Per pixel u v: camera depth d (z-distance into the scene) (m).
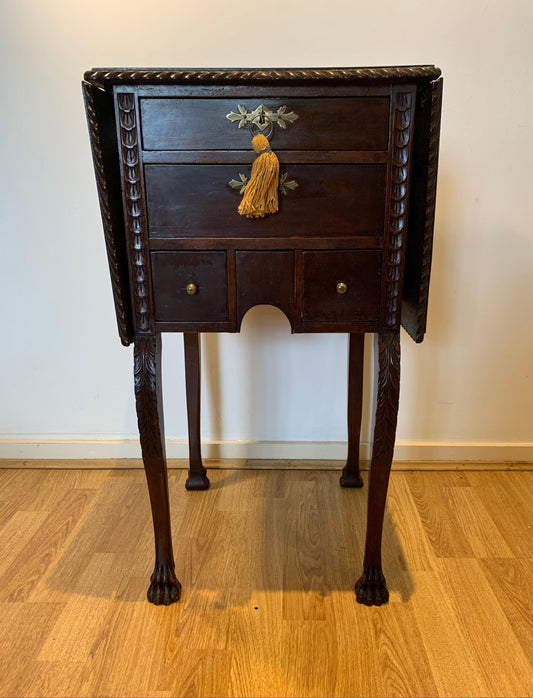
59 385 1.67
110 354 1.63
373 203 0.98
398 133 0.94
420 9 1.35
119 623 1.12
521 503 1.51
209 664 1.03
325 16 1.36
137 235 0.99
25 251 1.54
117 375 1.65
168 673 1.01
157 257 1.01
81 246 1.53
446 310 1.56
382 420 1.07
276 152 0.95
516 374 1.62
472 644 1.07
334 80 0.90
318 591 1.20
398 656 1.04
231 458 1.71
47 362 1.65
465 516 1.45
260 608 1.16
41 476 1.65
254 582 1.23
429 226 0.98
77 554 1.32
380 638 1.08
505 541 1.35
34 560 1.30
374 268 1.02
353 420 1.51
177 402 1.68
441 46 1.37
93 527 1.42
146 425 1.08
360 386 1.47
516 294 1.55
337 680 0.99
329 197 0.98
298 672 1.01
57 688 0.98
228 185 0.97
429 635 1.09
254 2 1.35
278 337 1.60
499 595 1.19
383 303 1.03
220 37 1.38
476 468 1.67
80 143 1.45
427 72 0.89
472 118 1.41
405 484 1.60
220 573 1.26
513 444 1.67
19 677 1.00
